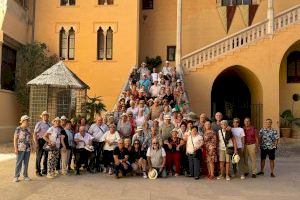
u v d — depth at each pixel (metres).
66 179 12.38
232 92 29.30
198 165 12.72
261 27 23.98
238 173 13.83
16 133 11.88
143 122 14.24
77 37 27.45
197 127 13.12
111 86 26.91
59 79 18.30
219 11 28.72
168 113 15.59
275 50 23.77
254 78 24.75
